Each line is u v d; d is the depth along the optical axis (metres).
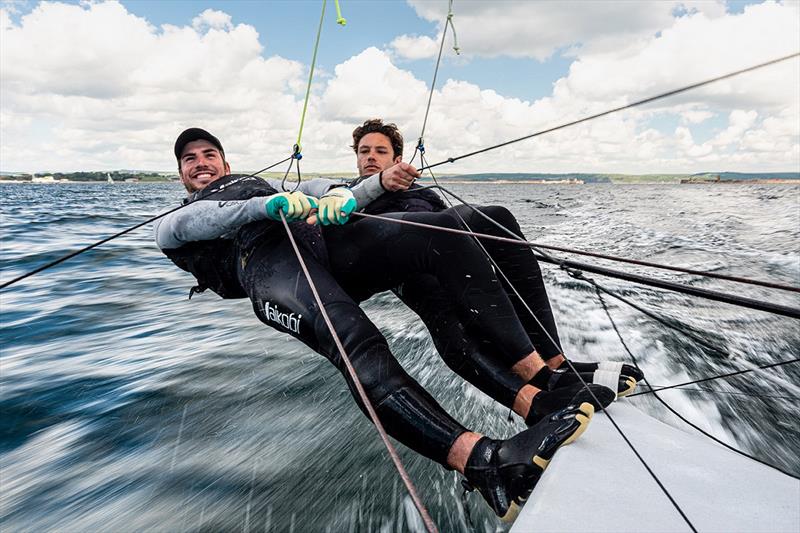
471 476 1.31
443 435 1.35
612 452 1.38
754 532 1.06
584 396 1.52
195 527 1.60
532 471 1.25
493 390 1.71
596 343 3.16
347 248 1.88
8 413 2.49
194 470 1.92
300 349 3.30
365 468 1.90
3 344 3.68
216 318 4.25
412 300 2.08
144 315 4.44
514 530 1.08
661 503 1.16
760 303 1.22
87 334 3.88
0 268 7.17
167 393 2.65
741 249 6.58
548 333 1.93
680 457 1.37
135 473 1.92
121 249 8.78
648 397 2.37
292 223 1.85
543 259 1.94
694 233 8.25
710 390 2.46
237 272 1.86
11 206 22.47
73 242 9.97
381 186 1.88
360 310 1.62
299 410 2.40
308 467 1.92
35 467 1.99
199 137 2.35
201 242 1.92
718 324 3.51
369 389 1.42
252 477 1.87
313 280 1.65
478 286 1.73
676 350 3.02
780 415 2.21
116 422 2.35
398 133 3.03
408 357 3.02
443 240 1.76
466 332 1.83
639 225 9.62
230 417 2.36
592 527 1.07
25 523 1.66
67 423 2.36
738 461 1.37
